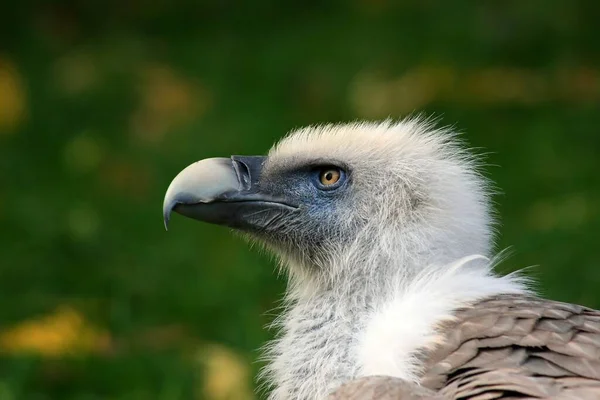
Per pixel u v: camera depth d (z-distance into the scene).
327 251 7.88
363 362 6.76
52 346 12.30
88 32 23.38
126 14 23.95
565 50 21.53
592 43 21.67
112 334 12.84
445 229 7.44
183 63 22.00
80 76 21.16
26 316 13.20
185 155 18.19
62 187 17.50
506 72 20.91
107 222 16.11
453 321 6.61
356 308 7.48
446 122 18.84
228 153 18.19
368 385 6.05
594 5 22.38
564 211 15.31
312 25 23.59
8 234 15.58
